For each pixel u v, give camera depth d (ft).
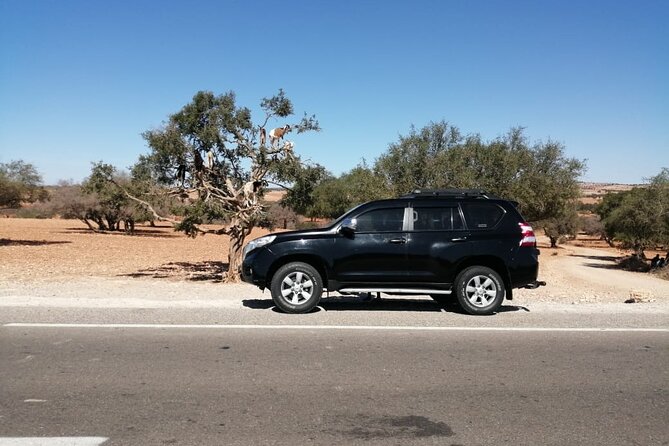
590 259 147.02
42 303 32.35
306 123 55.93
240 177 57.62
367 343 24.02
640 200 123.03
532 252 31.19
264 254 31.04
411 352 22.66
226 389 17.92
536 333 26.40
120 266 81.46
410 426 15.14
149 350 22.44
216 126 53.11
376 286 30.99
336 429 14.87
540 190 119.75
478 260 31.14
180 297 38.47
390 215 31.50
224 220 55.26
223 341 24.04
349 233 30.96
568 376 19.81
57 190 194.08
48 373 19.34
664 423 15.62
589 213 265.13
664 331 27.17
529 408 16.63
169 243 146.30
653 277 104.78
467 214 31.58
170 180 56.39
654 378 19.72
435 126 87.30
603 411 16.48
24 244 126.21
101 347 22.81
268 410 16.16
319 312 31.07
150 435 14.32
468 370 20.35
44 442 13.78
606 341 25.02
